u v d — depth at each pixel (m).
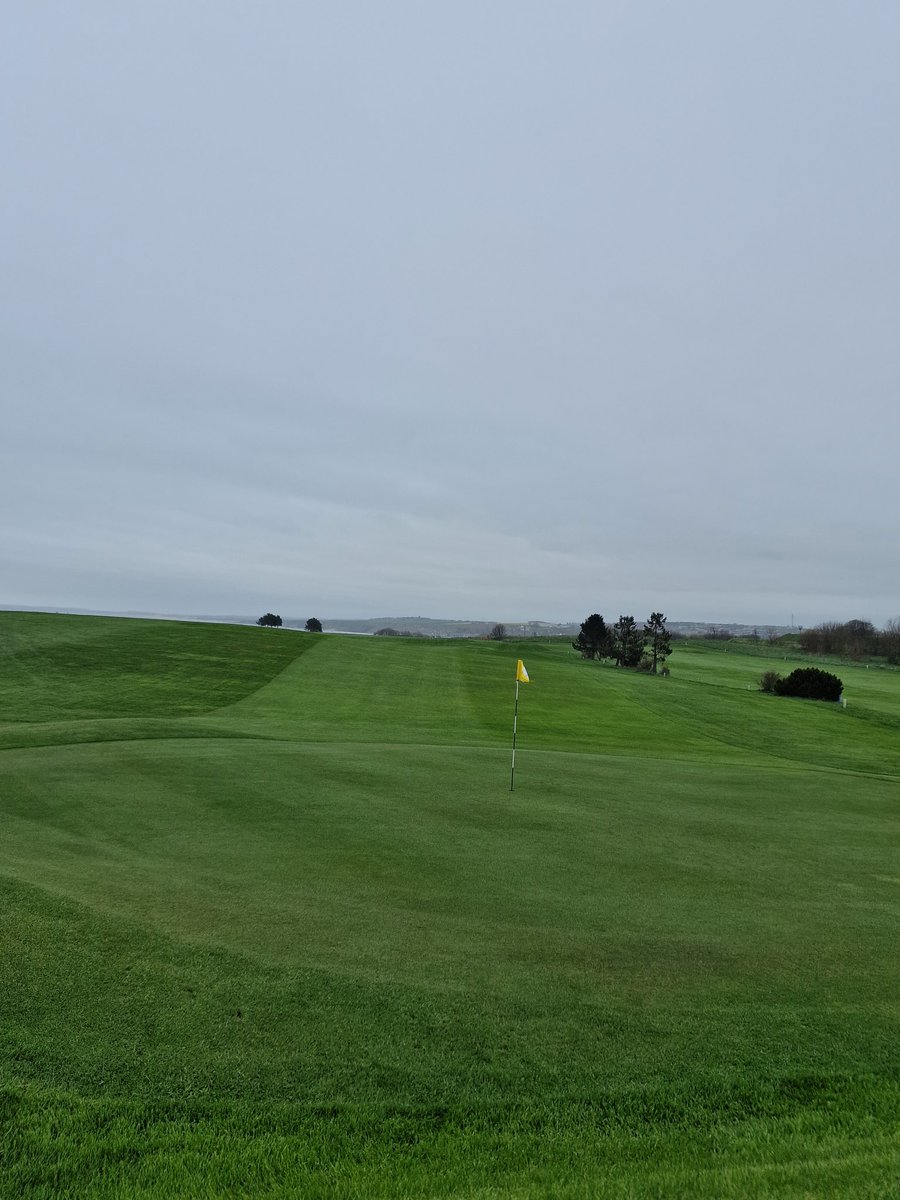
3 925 6.89
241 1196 3.99
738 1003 6.27
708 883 9.44
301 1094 4.84
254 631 58.38
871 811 14.42
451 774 16.17
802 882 9.62
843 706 42.19
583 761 19.08
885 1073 5.32
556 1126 4.62
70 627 53.44
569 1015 5.95
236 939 7.00
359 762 16.98
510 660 52.59
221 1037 5.41
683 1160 4.32
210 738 20.11
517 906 8.34
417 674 43.50
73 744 18.23
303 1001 5.94
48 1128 4.43
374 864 9.66
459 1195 4.00
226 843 10.38
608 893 8.91
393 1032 5.58
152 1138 4.40
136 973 6.24
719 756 24.42
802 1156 4.36
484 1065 5.23
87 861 9.31
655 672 61.75
